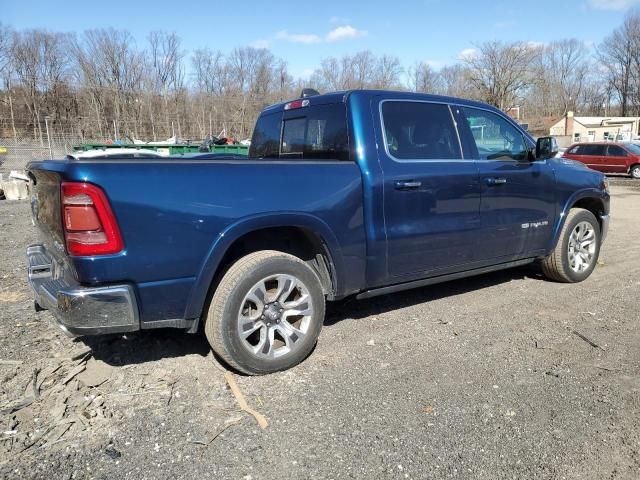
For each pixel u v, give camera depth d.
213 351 3.66
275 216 3.45
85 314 2.91
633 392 3.30
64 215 2.90
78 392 3.27
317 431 2.89
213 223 3.21
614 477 2.52
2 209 13.67
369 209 3.93
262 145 5.12
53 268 3.44
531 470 2.57
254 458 2.65
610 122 73.31
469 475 2.53
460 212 4.50
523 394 3.28
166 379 3.45
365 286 4.05
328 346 4.02
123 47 56.16
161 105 56.72
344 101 4.08
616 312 4.79
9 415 3.00
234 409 3.10
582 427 2.92
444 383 3.42
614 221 10.76
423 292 5.44
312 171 3.67
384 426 2.93
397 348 3.98
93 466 2.59
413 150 4.26
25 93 60.41
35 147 37.66
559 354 3.87
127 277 2.98
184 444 2.77
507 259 5.08
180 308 3.20
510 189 4.89
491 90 57.25
